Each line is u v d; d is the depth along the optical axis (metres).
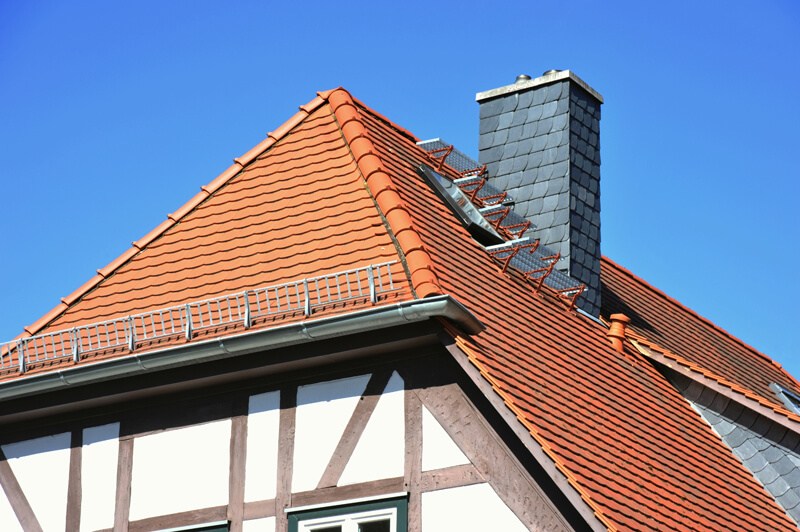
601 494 9.69
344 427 10.42
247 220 12.77
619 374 12.98
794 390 19.08
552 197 15.33
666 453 11.84
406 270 10.80
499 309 11.86
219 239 12.71
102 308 12.61
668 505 10.62
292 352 10.59
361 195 12.20
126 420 11.45
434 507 9.89
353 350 10.39
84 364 11.67
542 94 16.02
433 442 10.06
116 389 11.30
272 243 12.20
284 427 10.68
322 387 10.63
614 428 11.32
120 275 12.99
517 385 10.31
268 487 10.56
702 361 16.89
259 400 10.87
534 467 9.70
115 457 11.38
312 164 13.12
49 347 12.37
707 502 11.50
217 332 11.11
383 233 11.48
